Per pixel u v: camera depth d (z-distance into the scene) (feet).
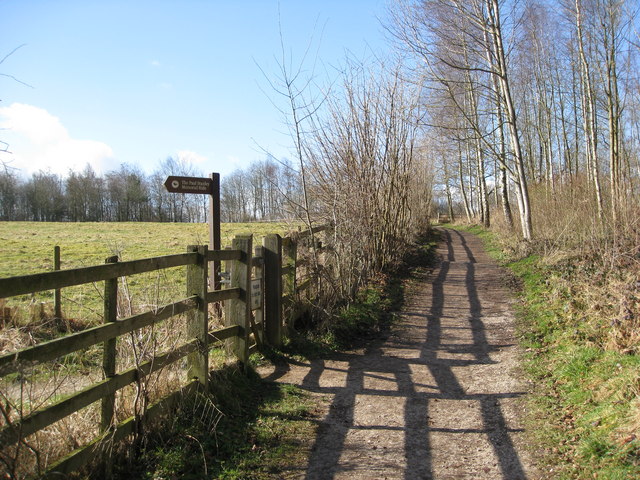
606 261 28.84
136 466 11.44
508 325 25.94
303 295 24.20
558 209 49.83
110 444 10.87
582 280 27.81
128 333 12.07
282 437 13.85
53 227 116.26
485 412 15.52
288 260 23.08
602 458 11.44
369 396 17.07
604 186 47.67
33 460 9.46
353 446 13.42
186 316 14.94
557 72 83.92
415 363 20.76
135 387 12.32
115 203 210.59
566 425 13.87
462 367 20.06
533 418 14.71
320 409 15.93
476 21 50.60
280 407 15.79
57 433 10.48
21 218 193.36
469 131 79.51
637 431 11.75
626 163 42.06
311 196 29.91
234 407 15.28
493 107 77.87
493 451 13.00
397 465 12.41
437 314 29.55
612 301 21.57
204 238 77.46
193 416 13.52
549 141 83.05
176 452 12.03
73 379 13.48
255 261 20.20
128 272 11.82
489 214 105.19
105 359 11.18
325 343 22.67
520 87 93.15
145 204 209.26
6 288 8.61
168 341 14.74
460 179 127.24
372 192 35.88
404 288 36.50
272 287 21.11
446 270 45.60
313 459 12.71
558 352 19.71
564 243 42.01
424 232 81.10
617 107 53.06
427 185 87.15
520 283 36.45
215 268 22.86
